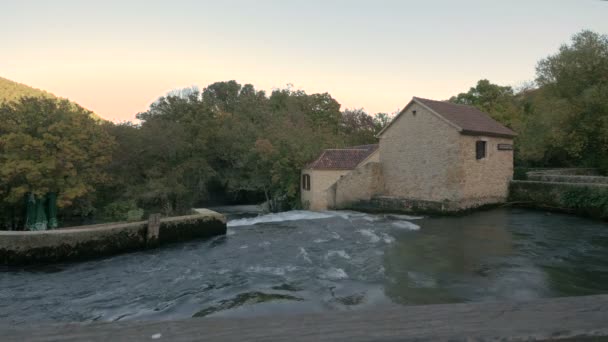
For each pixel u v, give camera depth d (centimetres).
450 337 149
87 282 1057
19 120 1889
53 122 1911
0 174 1686
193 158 3195
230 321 163
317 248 1360
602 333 153
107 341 142
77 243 1331
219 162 3738
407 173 2384
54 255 1292
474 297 793
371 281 928
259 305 786
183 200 2947
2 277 1128
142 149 2650
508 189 2320
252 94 5397
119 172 2520
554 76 2681
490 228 1636
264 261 1198
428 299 788
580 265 1033
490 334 151
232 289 920
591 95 2342
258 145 2938
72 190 1795
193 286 970
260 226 1948
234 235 1720
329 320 166
